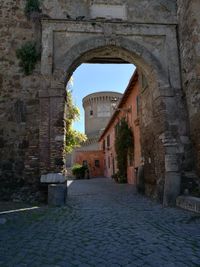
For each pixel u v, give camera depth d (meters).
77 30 11.02
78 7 11.30
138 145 18.02
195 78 10.04
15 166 10.05
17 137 10.22
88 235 5.44
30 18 11.09
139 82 14.26
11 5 11.20
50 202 9.26
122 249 4.49
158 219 7.08
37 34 10.98
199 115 9.80
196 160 10.10
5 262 3.92
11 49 10.83
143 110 13.47
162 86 10.91
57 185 9.38
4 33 10.93
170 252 4.30
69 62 10.75
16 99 10.45
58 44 10.91
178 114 10.71
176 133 10.51
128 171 21.64
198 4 10.22
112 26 11.23
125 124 21.08
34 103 10.45
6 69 10.64
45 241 5.00
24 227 6.06
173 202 9.61
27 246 4.69
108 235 5.43
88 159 40.78
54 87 10.41
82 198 11.93
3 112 10.34
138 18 11.49
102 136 39.19
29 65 10.62
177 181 9.93
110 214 7.81
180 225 6.32
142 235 5.40
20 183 9.95
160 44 11.43
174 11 11.68
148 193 12.36
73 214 7.70
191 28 10.28
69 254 4.27
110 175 32.69
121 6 11.53
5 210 8.12
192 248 4.48
